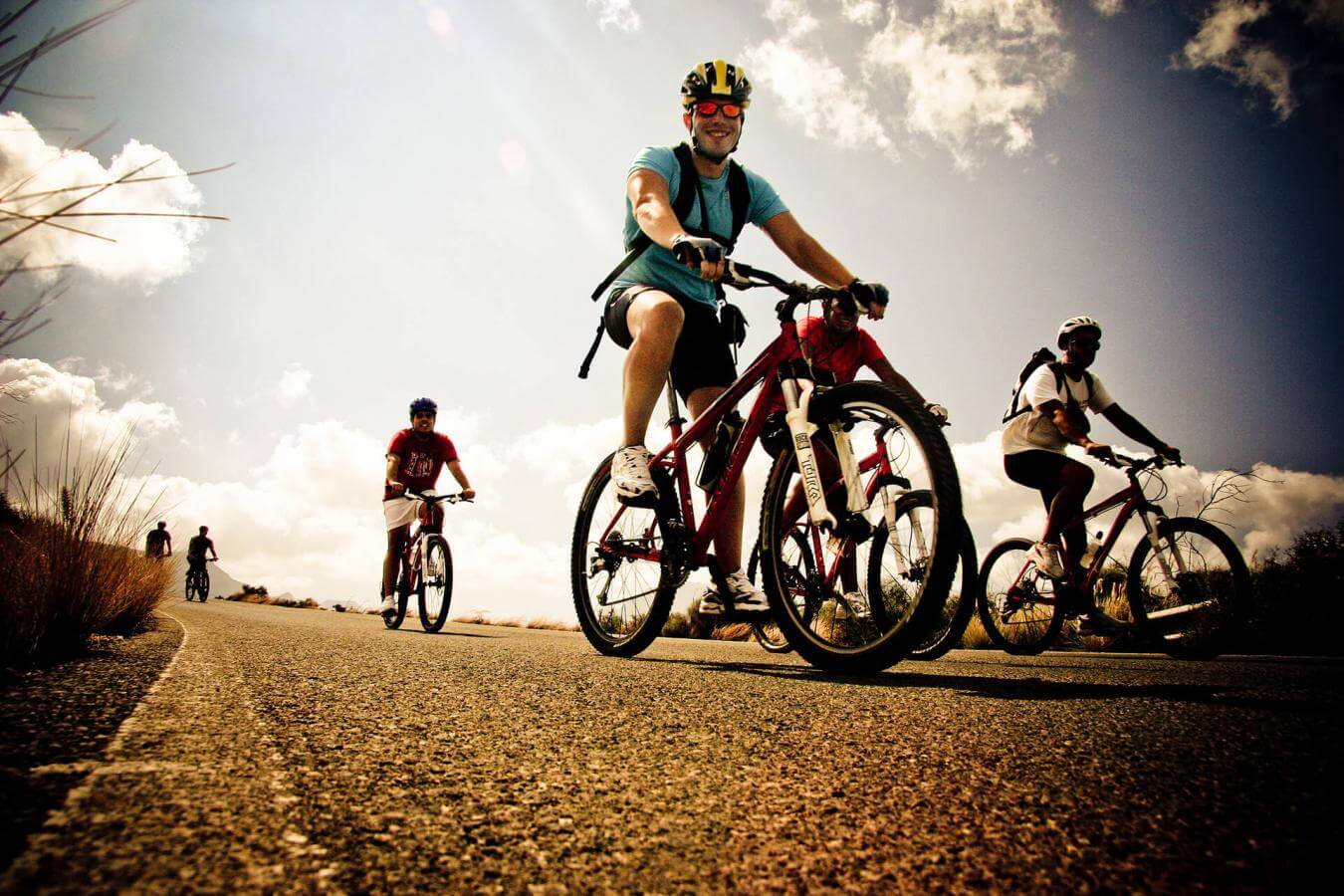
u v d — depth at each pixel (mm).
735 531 2459
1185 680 1847
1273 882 532
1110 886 533
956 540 1718
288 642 2197
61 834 529
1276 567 4430
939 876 556
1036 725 1100
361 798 680
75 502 2061
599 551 2861
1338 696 1413
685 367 2672
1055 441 4215
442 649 2330
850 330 2969
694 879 551
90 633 1876
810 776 826
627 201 2576
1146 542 3959
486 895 507
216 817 593
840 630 2201
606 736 1010
